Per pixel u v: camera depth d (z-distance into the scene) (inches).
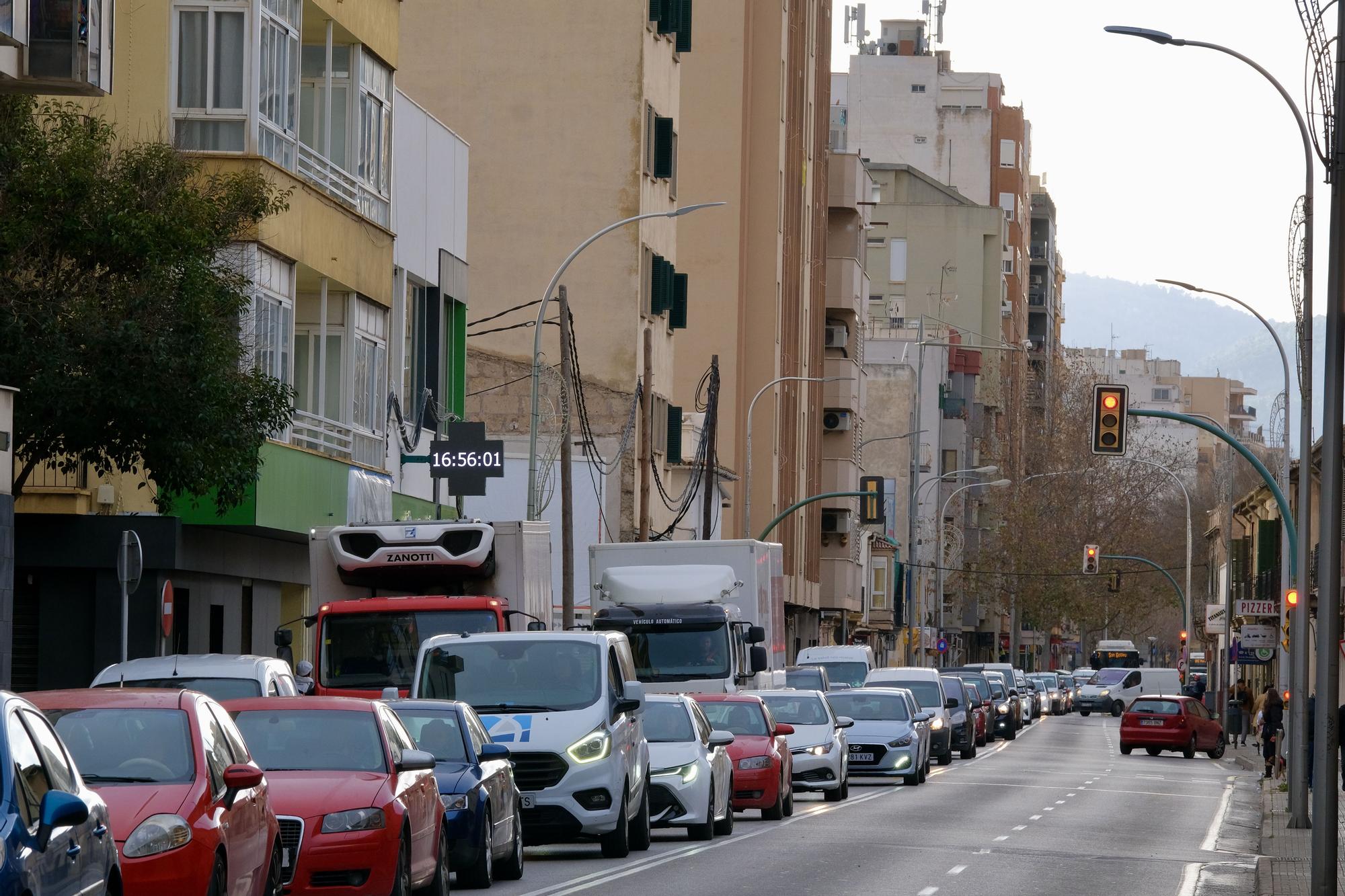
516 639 1760.6
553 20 4463.6
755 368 5743.1
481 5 4488.2
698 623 2600.9
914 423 6392.7
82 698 1011.9
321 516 2549.2
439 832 1295.5
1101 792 3056.1
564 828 1681.8
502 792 1514.5
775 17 5767.7
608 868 1659.7
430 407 3218.5
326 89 2721.5
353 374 2701.8
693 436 5103.3
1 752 732.7
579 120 4458.7
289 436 2492.6
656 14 4552.2
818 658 4308.6
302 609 2834.6
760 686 2930.6
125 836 906.7
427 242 3193.9
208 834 931.3
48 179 1726.1
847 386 6919.3
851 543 6943.9
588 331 4426.7
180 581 2356.1
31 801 738.2
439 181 3255.4
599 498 4220.0
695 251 5561.0
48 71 1739.7
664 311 4687.5
